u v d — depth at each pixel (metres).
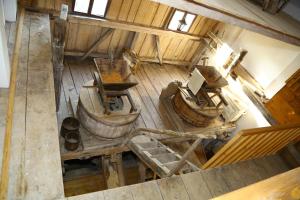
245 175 5.95
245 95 9.33
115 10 8.35
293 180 0.92
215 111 8.87
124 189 4.35
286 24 7.55
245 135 4.47
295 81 7.91
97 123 6.47
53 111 4.47
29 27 6.23
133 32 9.43
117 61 6.91
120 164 7.24
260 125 9.04
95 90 7.07
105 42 9.43
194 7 4.76
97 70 6.43
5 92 4.27
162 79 10.74
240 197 0.98
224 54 9.92
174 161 6.10
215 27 10.81
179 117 9.23
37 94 4.64
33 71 5.04
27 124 4.08
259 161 6.68
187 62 12.05
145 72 10.69
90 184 7.27
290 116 7.91
